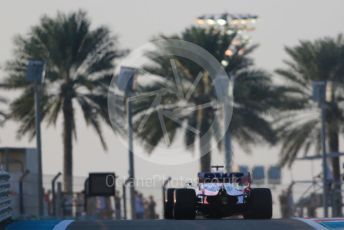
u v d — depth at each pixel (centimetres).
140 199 14262
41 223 7169
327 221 7169
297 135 19125
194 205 7675
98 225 7006
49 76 17300
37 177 13200
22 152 15375
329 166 17500
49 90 17462
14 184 12775
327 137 19288
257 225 6938
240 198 7756
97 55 17625
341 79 19200
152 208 14525
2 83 17488
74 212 13175
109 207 13338
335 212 14862
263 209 7669
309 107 19125
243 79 18200
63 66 17450
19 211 12338
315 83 15088
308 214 15075
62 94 17488
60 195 12338
